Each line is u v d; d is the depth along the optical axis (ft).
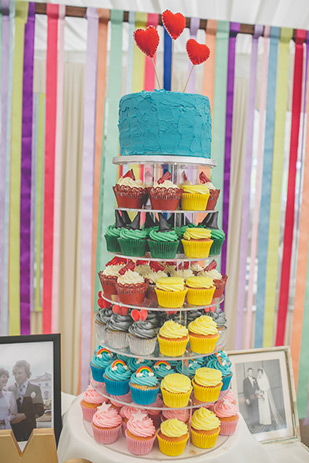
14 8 6.53
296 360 7.88
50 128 6.92
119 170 7.41
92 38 6.74
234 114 9.60
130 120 4.48
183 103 4.33
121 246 4.59
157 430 4.27
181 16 4.72
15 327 7.17
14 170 6.84
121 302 4.47
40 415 4.84
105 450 4.14
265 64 7.19
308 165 7.43
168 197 4.28
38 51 9.32
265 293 7.77
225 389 4.82
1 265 7.11
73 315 9.77
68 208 9.52
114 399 4.44
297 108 7.27
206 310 4.92
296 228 9.91
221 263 7.61
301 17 7.71
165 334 4.26
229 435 4.54
